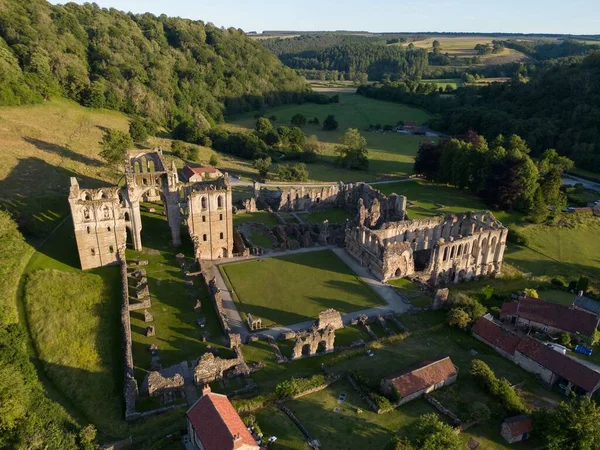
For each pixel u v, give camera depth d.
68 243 99.81
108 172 135.50
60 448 51.50
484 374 66.19
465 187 165.62
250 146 190.50
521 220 138.12
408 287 96.06
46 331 72.94
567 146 187.75
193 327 78.50
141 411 60.56
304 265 102.88
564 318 81.00
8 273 83.12
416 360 72.69
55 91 178.25
